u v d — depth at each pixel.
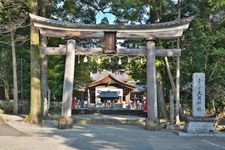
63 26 20.64
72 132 18.05
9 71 38.62
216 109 26.19
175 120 23.27
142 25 20.61
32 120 22.03
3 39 32.72
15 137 15.53
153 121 20.19
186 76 26.11
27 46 33.66
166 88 29.28
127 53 21.09
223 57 23.62
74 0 27.30
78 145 13.72
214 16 25.09
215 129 19.84
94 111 36.25
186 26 20.70
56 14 28.95
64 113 20.11
